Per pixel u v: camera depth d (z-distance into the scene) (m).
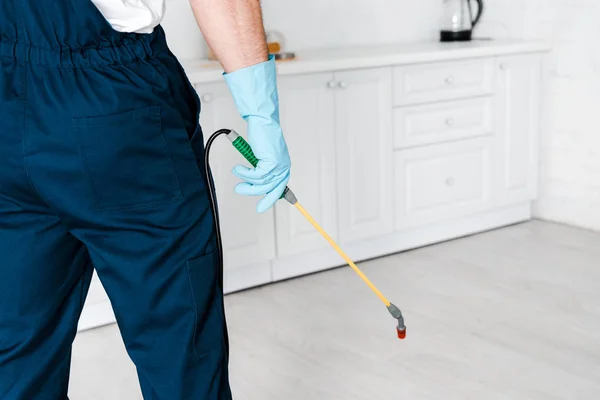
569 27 3.70
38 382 1.28
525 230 3.77
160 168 1.22
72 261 1.30
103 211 1.19
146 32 1.23
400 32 3.91
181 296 1.27
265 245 3.05
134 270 1.24
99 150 1.15
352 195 3.26
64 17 1.13
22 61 1.14
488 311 2.78
